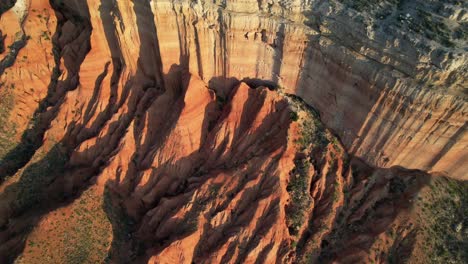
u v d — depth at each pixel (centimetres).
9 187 3966
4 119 4338
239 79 3806
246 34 3475
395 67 2973
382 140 3312
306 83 3594
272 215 3322
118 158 3881
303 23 3300
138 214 3884
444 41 2802
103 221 3778
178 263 3378
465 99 2784
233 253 3294
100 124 4169
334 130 3647
